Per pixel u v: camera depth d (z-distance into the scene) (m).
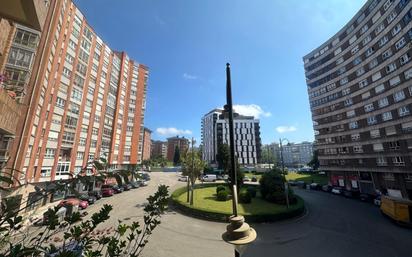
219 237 17.25
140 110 57.12
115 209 25.66
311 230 19.81
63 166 31.59
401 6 33.34
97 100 40.69
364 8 41.53
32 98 23.14
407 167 32.94
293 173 81.31
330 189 45.59
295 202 29.02
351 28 45.00
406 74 33.06
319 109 52.88
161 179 60.84
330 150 49.38
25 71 22.12
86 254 2.38
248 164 108.81
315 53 54.78
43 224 2.37
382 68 37.66
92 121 38.78
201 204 27.61
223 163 47.34
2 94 9.61
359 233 19.22
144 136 110.56
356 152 43.16
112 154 46.06
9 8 7.59
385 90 37.06
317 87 53.62
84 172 2.34
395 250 15.61
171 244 15.52
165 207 3.14
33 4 7.36
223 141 108.06
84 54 36.62
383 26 37.25
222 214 21.91
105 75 43.62
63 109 31.58
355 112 43.69
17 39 22.19
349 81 45.34
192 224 20.67
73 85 33.75
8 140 17.23
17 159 21.31
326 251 15.15
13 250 1.90
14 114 11.52
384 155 37.03
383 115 37.44
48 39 25.66
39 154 27.03
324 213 26.72
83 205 24.95
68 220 2.46
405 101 33.25
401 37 33.66
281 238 17.55
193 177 29.02
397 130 34.72
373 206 31.28
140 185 45.72
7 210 2.15
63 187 2.26
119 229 2.97
